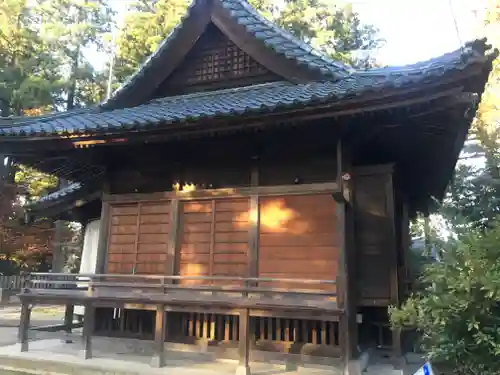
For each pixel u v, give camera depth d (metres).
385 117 6.25
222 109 6.90
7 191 24.64
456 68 5.04
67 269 27.53
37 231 25.56
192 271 7.84
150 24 25.03
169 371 6.62
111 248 8.67
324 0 25.30
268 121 6.45
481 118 14.20
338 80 7.82
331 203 7.21
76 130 7.32
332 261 6.98
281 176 7.61
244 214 7.73
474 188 11.82
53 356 7.68
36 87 24.00
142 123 6.93
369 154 7.95
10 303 23.69
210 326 7.88
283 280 6.43
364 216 7.35
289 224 7.38
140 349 8.09
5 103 25.36
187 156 8.23
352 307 6.76
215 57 9.50
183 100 9.27
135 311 8.54
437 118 6.29
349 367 6.08
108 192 8.91
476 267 3.62
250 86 9.03
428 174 9.46
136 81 9.47
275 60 8.65
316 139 7.25
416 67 5.84
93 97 28.97
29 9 26.28
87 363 7.16
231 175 7.99
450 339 3.87
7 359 7.75
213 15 9.09
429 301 3.86
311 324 7.25
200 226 8.00
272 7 24.77
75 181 11.19
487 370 3.79
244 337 6.42
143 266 8.27
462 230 4.19
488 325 3.68
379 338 7.87
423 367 3.90
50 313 19.88
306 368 6.88
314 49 8.84
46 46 26.91
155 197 8.39
